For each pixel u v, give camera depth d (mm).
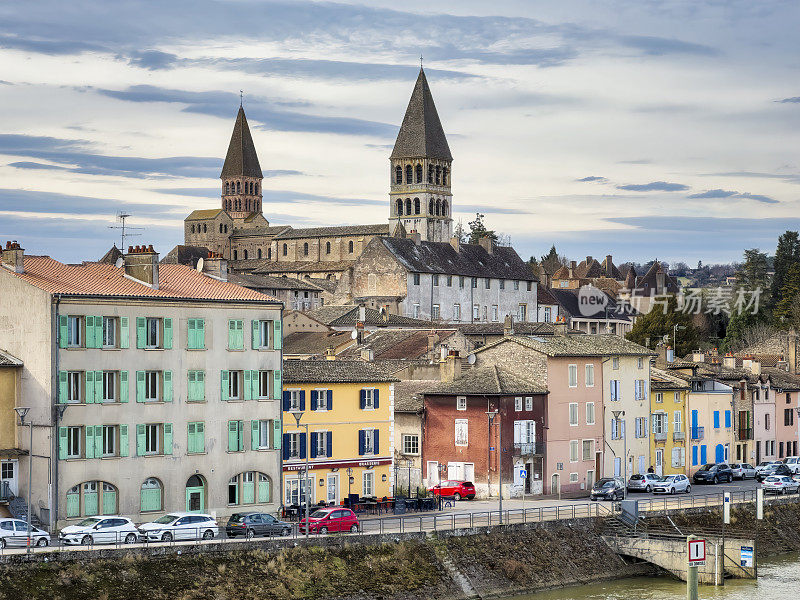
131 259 88750
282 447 94125
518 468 108625
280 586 74312
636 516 96562
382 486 102438
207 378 89125
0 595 65000
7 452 81375
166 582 71000
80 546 73125
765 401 142125
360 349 134750
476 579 83500
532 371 112625
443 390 110188
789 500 111750
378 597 77312
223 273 97750
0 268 83875
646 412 124688
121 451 83875
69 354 81562
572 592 86562
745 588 88625
